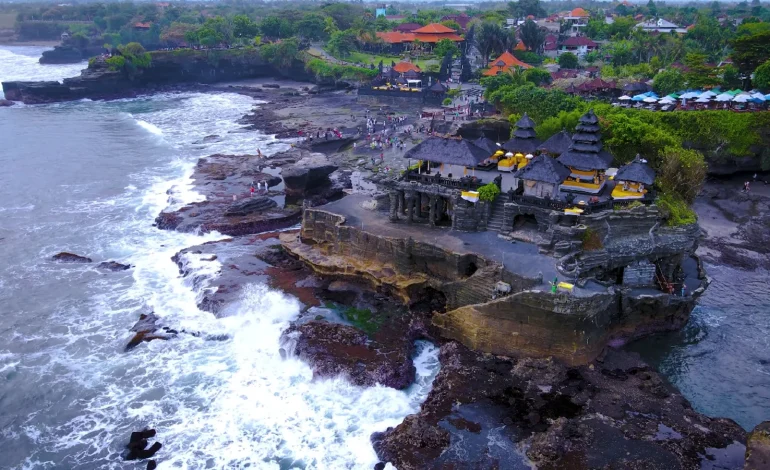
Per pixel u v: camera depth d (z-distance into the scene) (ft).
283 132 460.55
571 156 224.12
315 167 316.81
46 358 189.78
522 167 226.17
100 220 298.76
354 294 222.07
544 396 165.58
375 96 555.69
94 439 156.35
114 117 545.03
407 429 152.25
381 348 187.73
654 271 201.16
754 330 201.98
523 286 183.93
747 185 314.14
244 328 202.39
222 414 164.66
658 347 193.98
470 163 230.68
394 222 239.50
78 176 365.20
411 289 212.23
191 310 215.10
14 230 286.87
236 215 293.84
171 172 371.97
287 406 167.43
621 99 393.91
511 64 552.41
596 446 146.41
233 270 238.68
